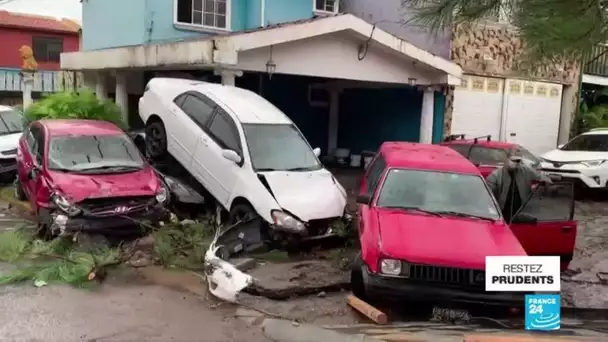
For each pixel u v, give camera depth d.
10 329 5.57
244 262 7.81
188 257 8.18
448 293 6.13
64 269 7.31
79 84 18.91
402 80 14.41
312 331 5.85
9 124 14.50
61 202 8.44
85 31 17.53
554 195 7.58
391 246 6.32
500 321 6.38
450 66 14.48
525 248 7.45
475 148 13.04
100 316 6.06
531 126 18.27
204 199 10.19
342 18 12.73
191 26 14.99
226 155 9.21
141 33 14.51
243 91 11.12
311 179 9.25
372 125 18.34
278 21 16.08
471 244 6.44
